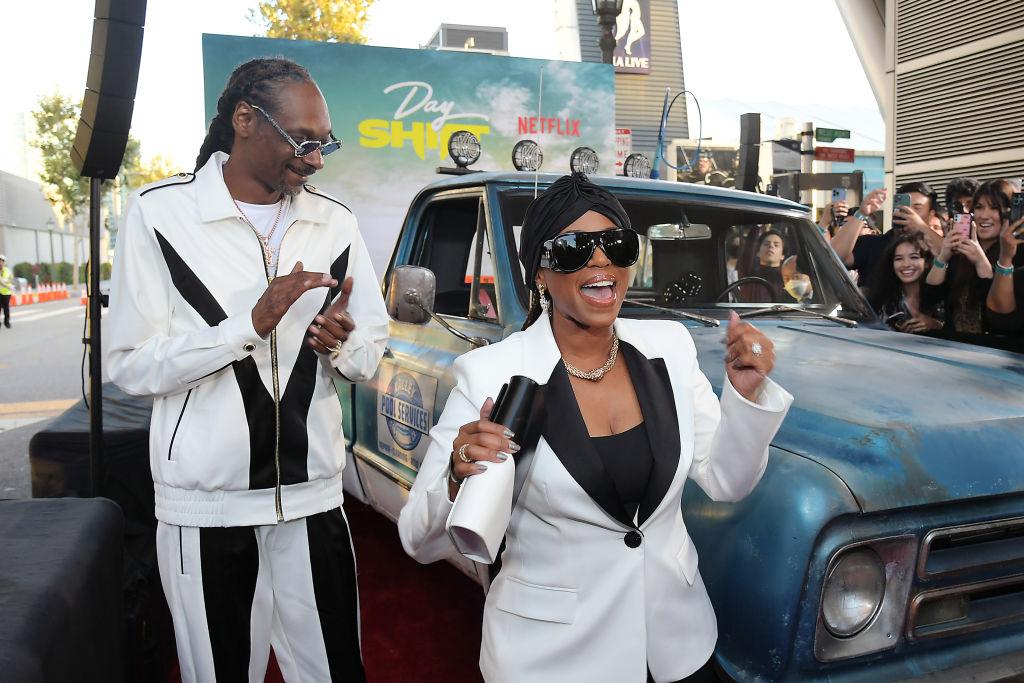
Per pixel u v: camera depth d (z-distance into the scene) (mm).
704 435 1545
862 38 11281
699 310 3105
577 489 1403
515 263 2910
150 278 1920
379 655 2967
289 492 2006
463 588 3529
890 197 10180
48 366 11594
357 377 2061
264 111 1896
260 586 2039
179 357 1822
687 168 4664
